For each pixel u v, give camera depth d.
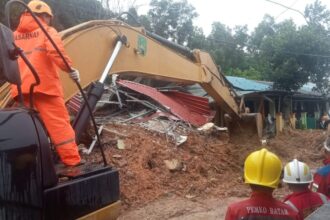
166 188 9.98
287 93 28.97
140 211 8.69
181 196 9.80
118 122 12.48
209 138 13.37
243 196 10.18
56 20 21.27
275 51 29.62
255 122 14.23
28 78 4.35
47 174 3.27
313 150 17.59
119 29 7.32
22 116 3.25
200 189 10.21
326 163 4.62
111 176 4.06
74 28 6.38
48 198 3.24
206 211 8.91
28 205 3.09
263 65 31.84
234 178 11.46
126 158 10.29
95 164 4.37
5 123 3.11
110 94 14.16
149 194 9.50
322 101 33.41
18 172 3.07
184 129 13.13
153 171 10.40
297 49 29.12
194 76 11.39
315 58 29.09
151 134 12.04
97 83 6.10
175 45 11.06
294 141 19.19
